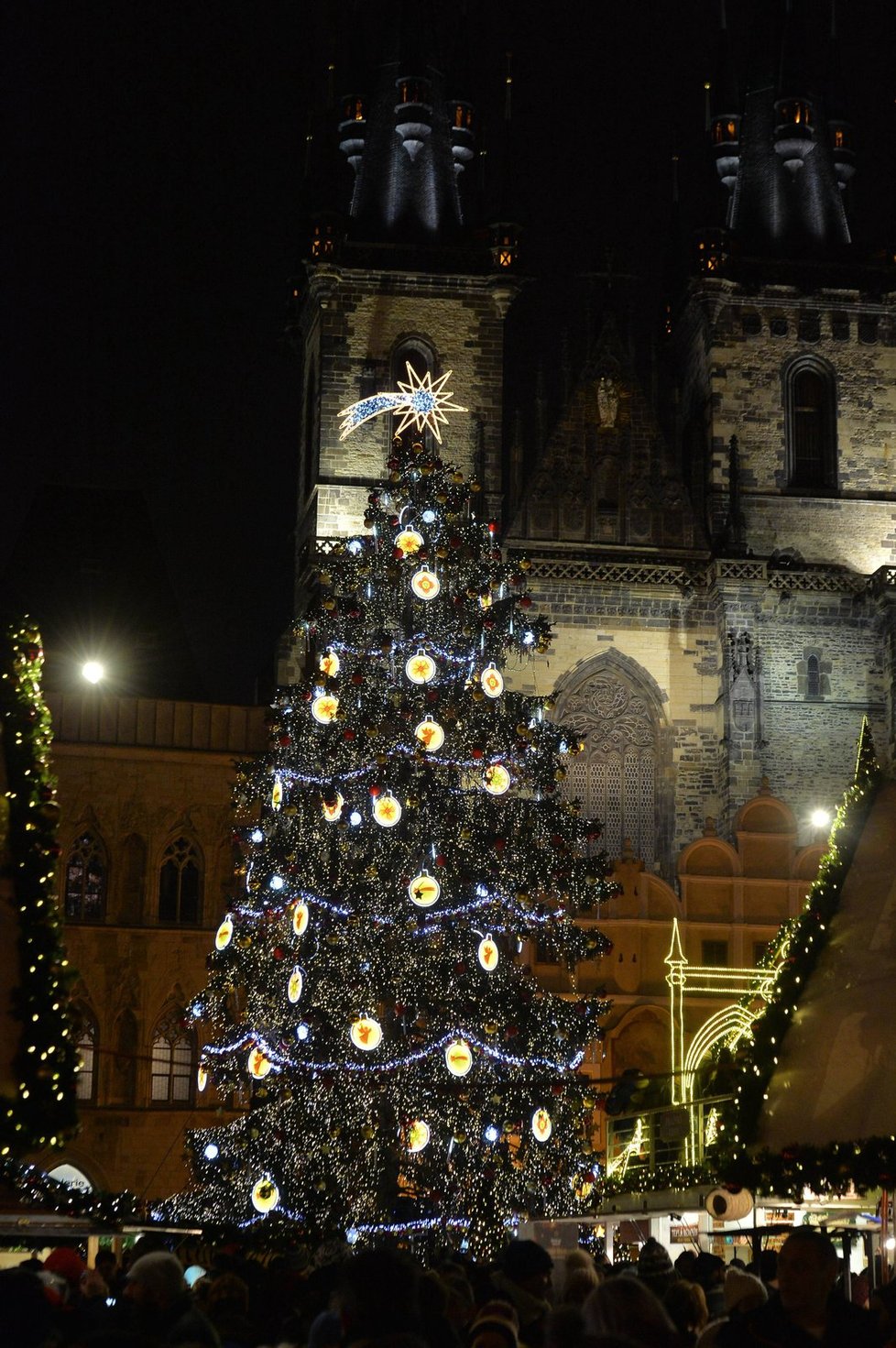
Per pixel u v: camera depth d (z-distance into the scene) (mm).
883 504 88125
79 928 73000
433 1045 50000
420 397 86938
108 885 73938
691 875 73562
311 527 86812
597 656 83875
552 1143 50312
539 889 52281
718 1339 14125
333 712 51094
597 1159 50812
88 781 74438
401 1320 11891
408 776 51844
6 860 27562
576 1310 13094
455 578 54281
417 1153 50406
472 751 50625
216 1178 53000
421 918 50656
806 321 89562
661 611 84812
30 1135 26453
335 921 51125
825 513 87875
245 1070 54750
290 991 47625
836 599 84688
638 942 72188
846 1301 14445
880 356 89750
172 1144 71750
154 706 75875
